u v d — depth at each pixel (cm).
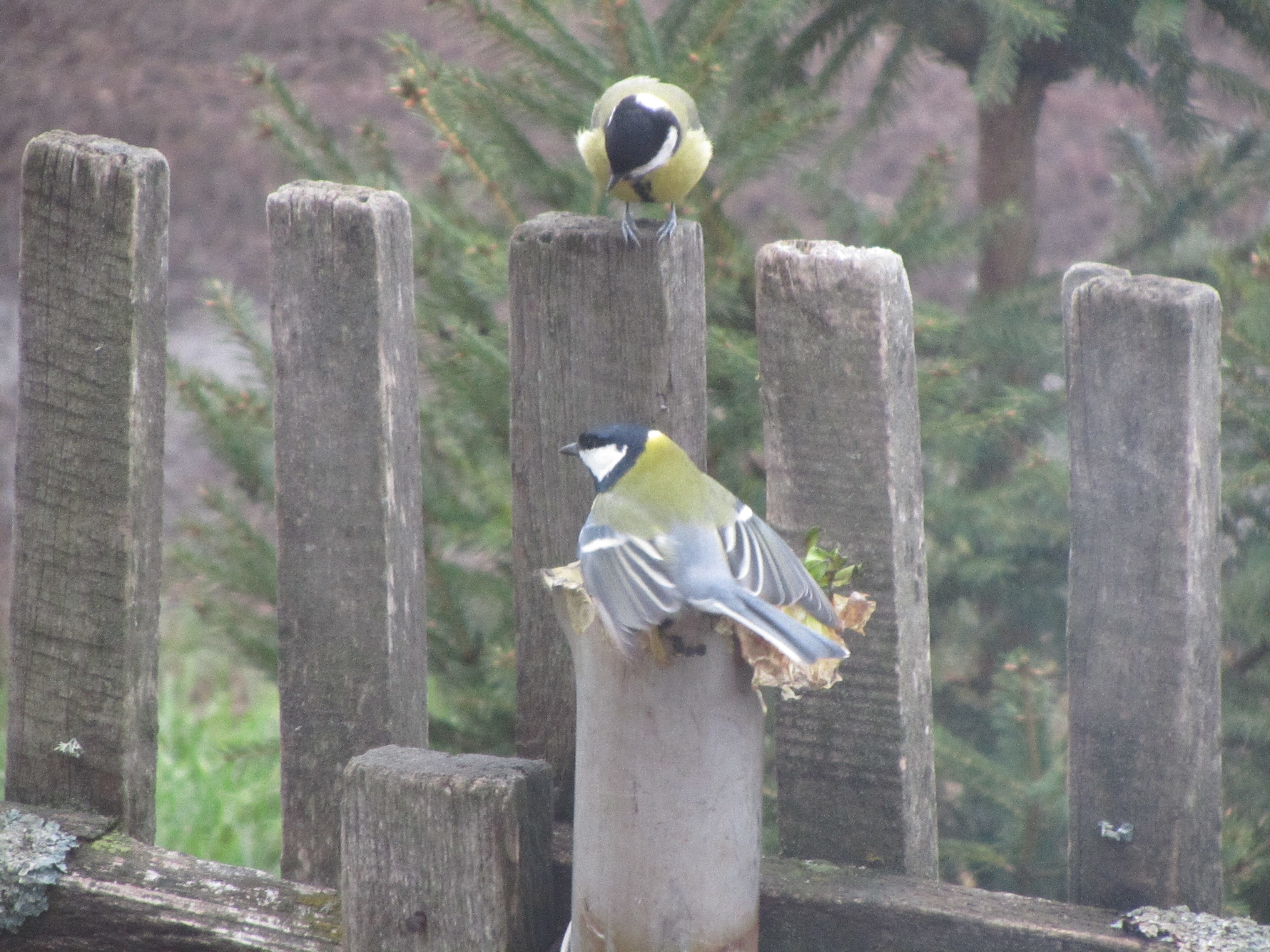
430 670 796
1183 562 411
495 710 785
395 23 2214
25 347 497
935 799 470
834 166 931
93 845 496
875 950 439
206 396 862
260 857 1049
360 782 445
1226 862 658
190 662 1343
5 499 1523
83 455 498
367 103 2008
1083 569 427
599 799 414
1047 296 841
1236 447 705
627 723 405
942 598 805
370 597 484
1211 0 819
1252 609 675
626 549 409
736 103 893
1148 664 420
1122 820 430
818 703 455
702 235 479
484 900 436
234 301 873
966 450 788
